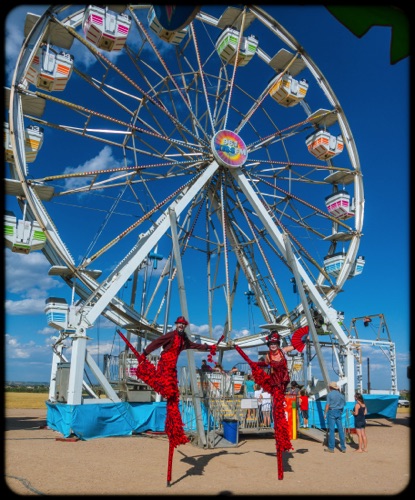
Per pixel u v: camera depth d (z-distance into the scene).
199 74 21.89
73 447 11.78
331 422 12.44
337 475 8.71
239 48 21.08
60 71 17.25
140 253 16.38
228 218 23.23
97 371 14.74
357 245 22.86
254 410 14.47
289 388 16.81
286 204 22.78
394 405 23.38
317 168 23.39
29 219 17.47
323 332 19.62
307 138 23.97
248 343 23.34
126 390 16.73
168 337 8.46
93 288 17.64
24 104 17.77
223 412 13.83
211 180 21.27
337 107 22.97
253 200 19.80
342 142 23.55
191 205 21.39
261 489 7.20
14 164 17.09
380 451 12.54
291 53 22.52
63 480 7.54
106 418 14.33
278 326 22.42
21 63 16.95
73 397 14.00
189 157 20.97
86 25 17.39
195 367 12.74
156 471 8.70
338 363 18.55
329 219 23.12
